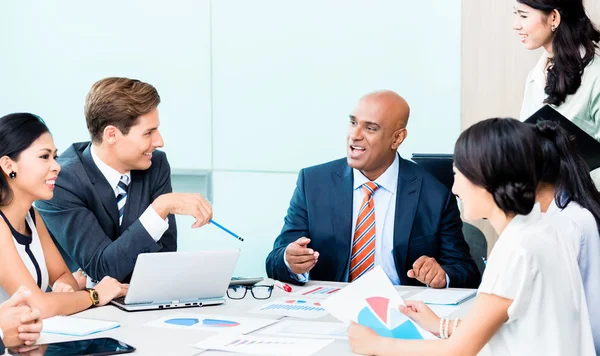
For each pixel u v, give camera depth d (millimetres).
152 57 4445
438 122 3795
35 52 4688
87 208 2596
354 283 1892
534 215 1618
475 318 1576
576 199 2018
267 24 4168
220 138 4340
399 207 2750
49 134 2273
